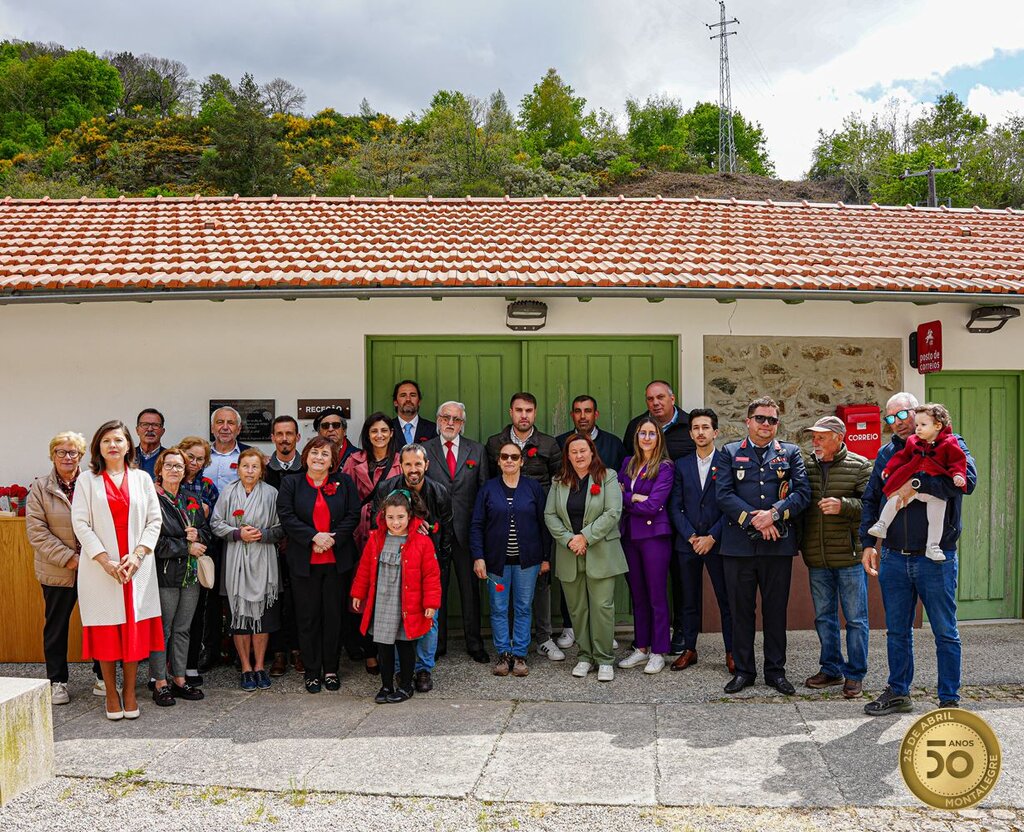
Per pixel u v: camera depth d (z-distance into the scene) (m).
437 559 5.41
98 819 3.60
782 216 8.51
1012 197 40.78
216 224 7.70
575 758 4.17
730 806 3.62
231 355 6.64
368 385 6.75
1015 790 3.70
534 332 6.77
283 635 5.79
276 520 5.50
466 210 8.43
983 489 7.15
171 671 5.21
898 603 4.77
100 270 6.26
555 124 68.38
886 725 4.56
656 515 5.68
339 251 6.87
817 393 6.91
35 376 6.55
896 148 50.78
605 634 5.55
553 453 6.15
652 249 7.11
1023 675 5.48
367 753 4.27
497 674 5.64
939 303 6.72
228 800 3.76
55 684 5.09
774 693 5.18
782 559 5.20
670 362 6.92
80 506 4.76
